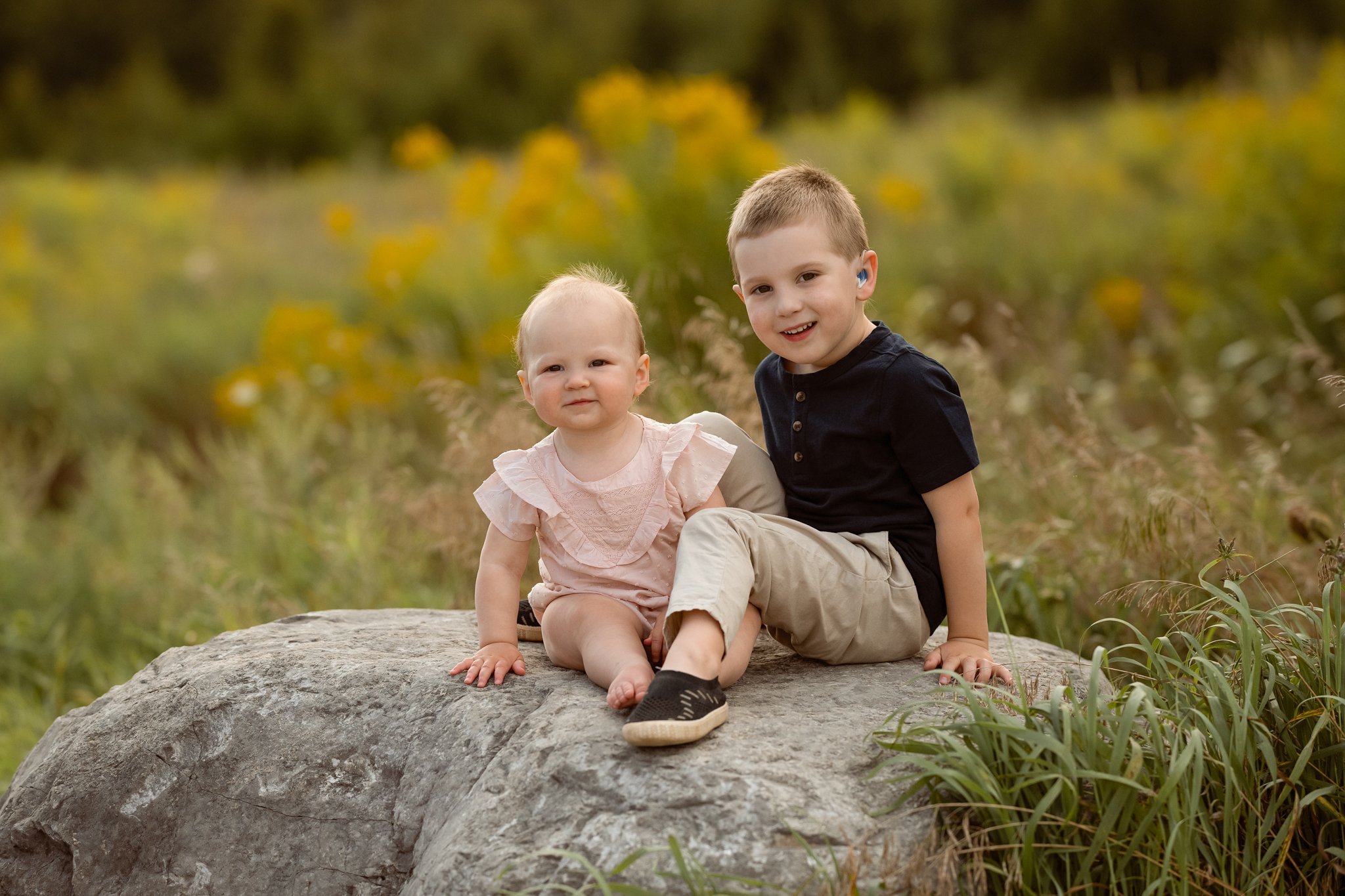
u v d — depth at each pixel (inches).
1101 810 81.3
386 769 94.3
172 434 319.6
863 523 100.9
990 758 83.3
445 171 498.9
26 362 365.4
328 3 1258.0
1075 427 175.6
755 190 100.9
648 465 98.1
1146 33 724.0
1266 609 129.5
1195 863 81.8
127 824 97.4
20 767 112.1
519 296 288.2
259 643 115.0
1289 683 94.7
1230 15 703.7
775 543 93.3
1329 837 90.5
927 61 808.3
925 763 80.4
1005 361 274.1
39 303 441.4
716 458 98.4
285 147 925.2
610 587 98.9
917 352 99.7
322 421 265.4
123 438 302.2
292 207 617.6
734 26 900.0
